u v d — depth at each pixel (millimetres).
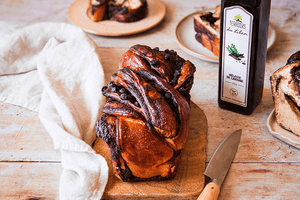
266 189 708
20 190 733
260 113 835
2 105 896
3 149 804
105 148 783
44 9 1202
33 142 816
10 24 1104
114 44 1041
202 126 810
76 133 789
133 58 738
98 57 923
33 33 985
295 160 747
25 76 956
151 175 709
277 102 765
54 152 796
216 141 791
